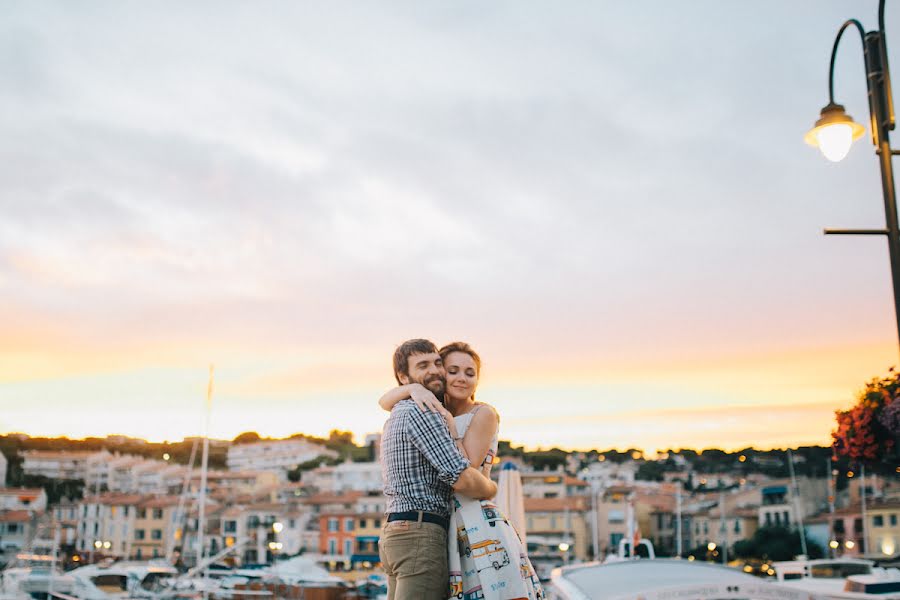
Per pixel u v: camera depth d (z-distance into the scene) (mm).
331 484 138125
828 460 87062
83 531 107312
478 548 3611
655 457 157625
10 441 155750
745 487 101125
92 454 149875
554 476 120938
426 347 3977
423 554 3611
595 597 7492
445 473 3598
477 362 4129
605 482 120625
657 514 104625
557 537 97562
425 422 3672
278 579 46250
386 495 3863
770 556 86062
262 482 141000
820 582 17562
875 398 6477
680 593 7062
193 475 141500
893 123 6336
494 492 3738
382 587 51562
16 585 34438
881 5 6383
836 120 6645
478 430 3865
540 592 3770
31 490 109438
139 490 143875
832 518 80312
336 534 102125
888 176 6309
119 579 48000
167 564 59844
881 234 6305
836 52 6863
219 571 50469
